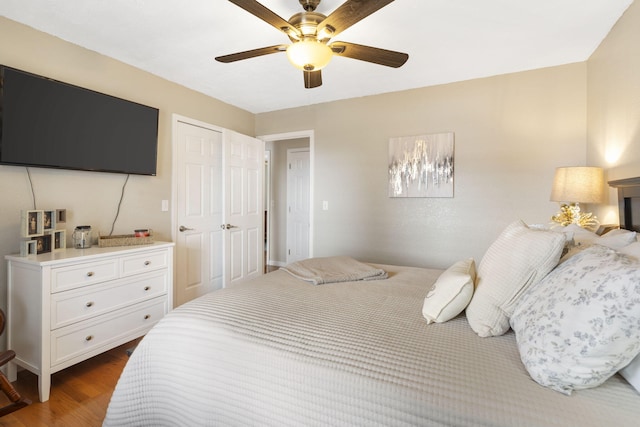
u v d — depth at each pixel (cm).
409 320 130
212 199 357
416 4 188
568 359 81
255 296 156
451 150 315
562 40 232
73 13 198
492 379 87
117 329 218
